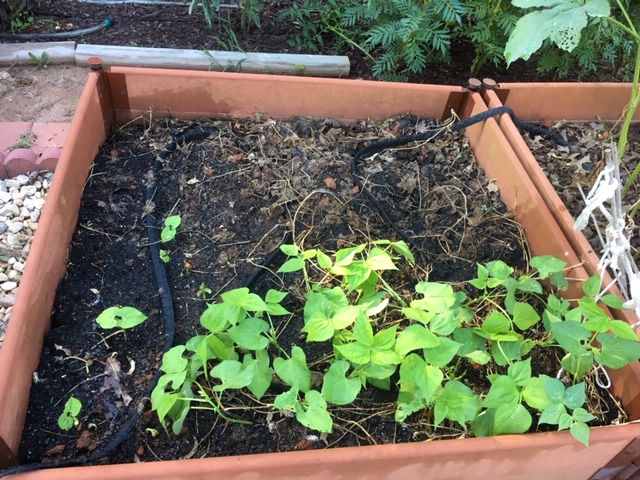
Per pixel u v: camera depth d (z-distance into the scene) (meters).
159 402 1.26
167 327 1.55
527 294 1.74
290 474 1.22
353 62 2.79
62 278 1.64
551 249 1.76
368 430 1.40
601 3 1.54
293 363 1.33
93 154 1.97
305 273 1.61
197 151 2.05
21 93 2.56
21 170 2.21
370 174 2.05
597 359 1.38
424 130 2.22
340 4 2.78
